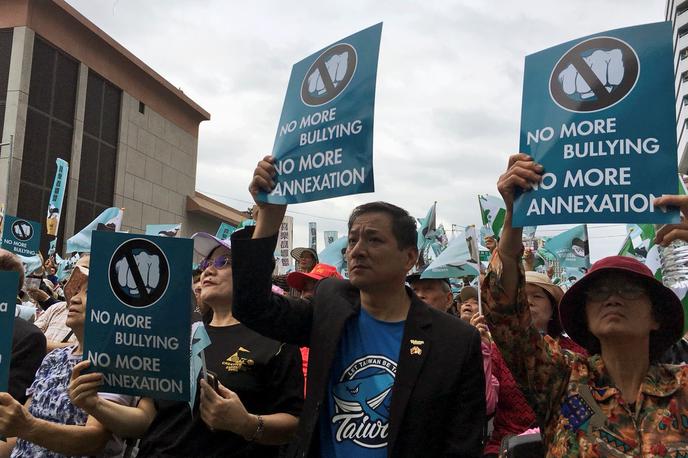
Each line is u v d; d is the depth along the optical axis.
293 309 2.72
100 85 31.05
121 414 2.81
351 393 2.47
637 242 6.00
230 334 3.07
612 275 2.26
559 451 2.22
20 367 3.47
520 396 3.71
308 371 2.57
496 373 3.76
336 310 2.63
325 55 2.70
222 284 3.15
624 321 2.21
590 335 2.46
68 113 28.92
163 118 36.47
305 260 7.79
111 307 2.59
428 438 2.36
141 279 2.57
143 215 34.47
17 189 25.69
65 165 14.21
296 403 2.91
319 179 2.57
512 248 2.40
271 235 2.63
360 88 2.55
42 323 5.91
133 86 33.41
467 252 5.83
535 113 2.49
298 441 2.43
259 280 2.58
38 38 26.88
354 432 2.41
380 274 2.55
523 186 2.41
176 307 2.54
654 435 2.08
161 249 2.56
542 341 2.41
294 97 2.75
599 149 2.36
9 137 25.62
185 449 2.79
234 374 2.90
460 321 2.61
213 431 2.74
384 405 2.41
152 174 35.34
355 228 2.61
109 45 30.69
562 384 2.33
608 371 2.30
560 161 2.40
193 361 2.61
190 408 2.80
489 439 3.78
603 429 2.17
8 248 8.70
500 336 2.39
